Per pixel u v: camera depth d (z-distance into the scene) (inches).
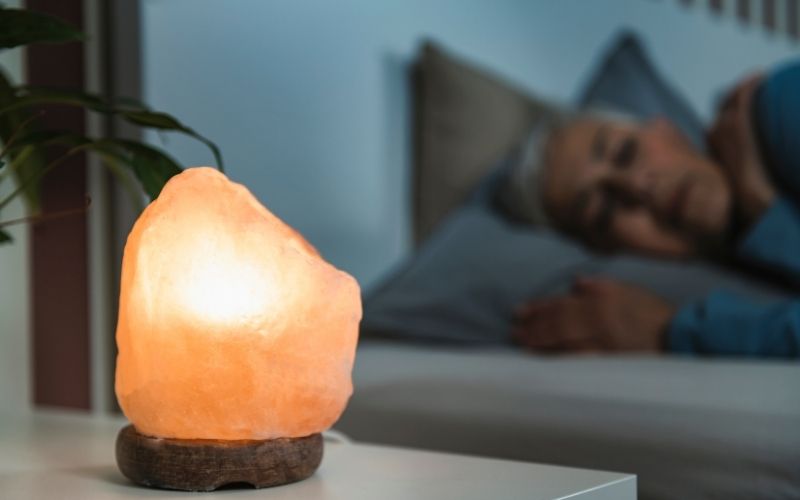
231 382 22.2
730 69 105.7
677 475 33.0
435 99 69.6
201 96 53.2
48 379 47.0
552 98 78.5
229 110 55.1
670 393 37.5
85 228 46.4
